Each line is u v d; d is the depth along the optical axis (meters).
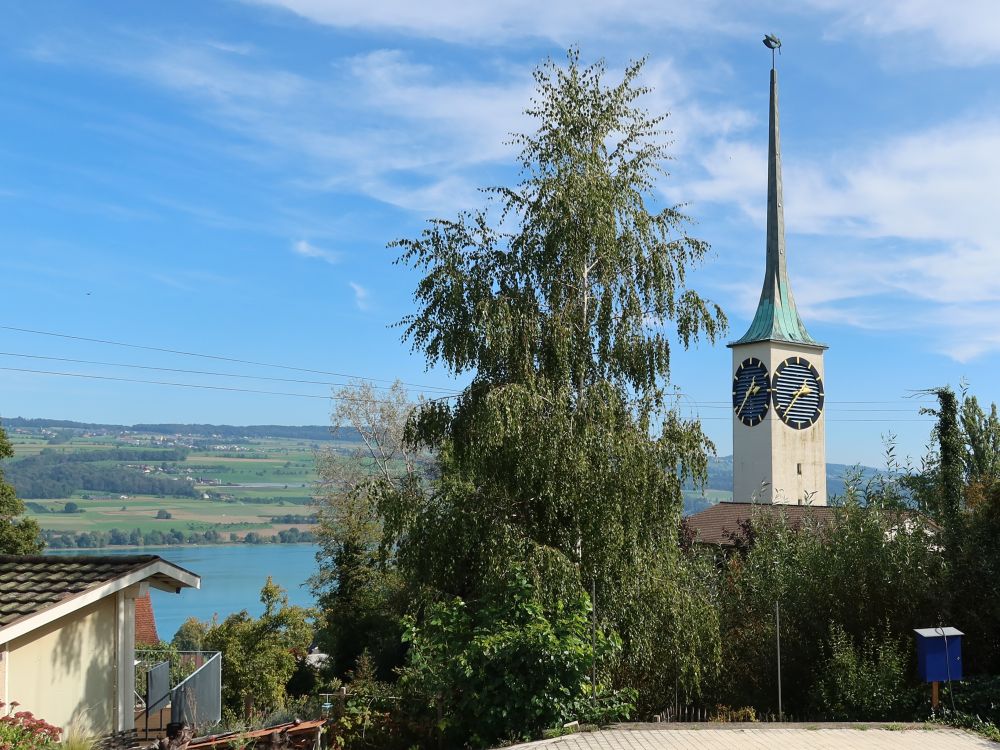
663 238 17.70
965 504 18.83
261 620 29.97
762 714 15.48
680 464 16.70
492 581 14.94
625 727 12.36
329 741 12.57
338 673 31.09
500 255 17.73
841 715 14.45
